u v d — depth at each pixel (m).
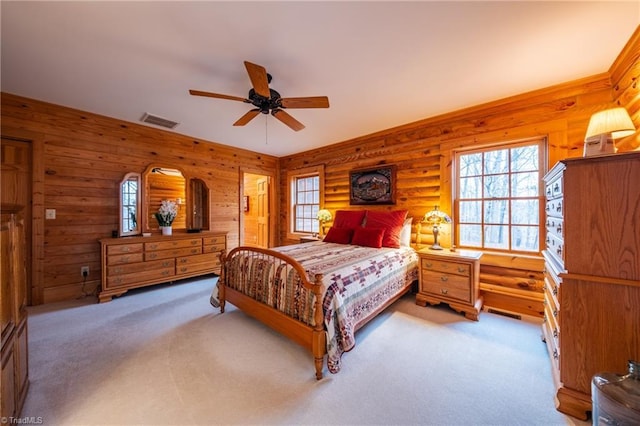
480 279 2.98
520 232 2.82
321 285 1.78
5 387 1.25
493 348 2.11
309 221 5.21
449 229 3.24
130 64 2.13
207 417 1.42
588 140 1.64
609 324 1.35
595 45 1.89
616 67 2.11
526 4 1.52
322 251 2.97
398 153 3.74
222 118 3.34
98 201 3.34
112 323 2.54
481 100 2.84
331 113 3.20
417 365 1.89
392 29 1.72
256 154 5.21
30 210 2.91
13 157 2.82
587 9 1.55
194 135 4.11
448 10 1.56
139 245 3.36
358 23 1.66
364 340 2.23
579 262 1.41
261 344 2.18
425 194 3.48
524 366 1.87
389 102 2.88
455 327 2.47
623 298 1.31
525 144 2.77
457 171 3.26
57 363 1.88
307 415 1.44
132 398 1.55
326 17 1.61
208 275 4.36
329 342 1.77
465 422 1.39
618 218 1.31
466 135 3.10
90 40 1.83
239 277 2.60
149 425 1.37
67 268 3.15
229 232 4.74
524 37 1.81
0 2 1.46
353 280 2.13
